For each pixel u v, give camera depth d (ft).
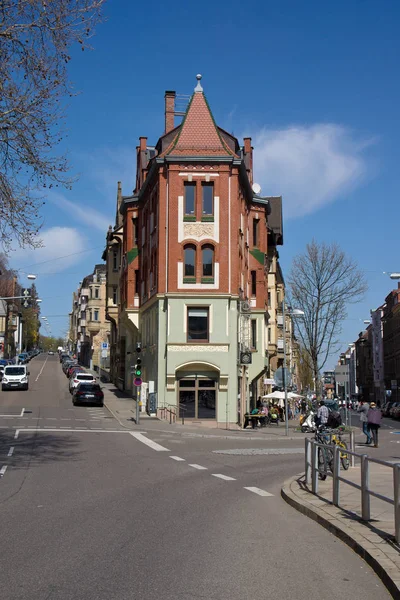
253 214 150.61
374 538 26.58
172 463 61.52
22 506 36.55
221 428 115.96
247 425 121.60
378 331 399.03
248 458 68.69
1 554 25.29
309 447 43.16
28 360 385.29
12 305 392.88
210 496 41.45
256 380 155.84
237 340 122.62
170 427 109.29
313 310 127.24
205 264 122.62
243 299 132.36
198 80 129.59
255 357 145.59
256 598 20.13
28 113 48.75
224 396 119.96
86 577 22.11
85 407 147.43
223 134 141.79
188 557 25.08
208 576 22.47
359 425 164.86
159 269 123.24
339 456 35.24
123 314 165.07
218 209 122.52
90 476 50.34
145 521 32.37
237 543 27.63
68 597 19.92
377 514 30.50
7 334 356.79
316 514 32.76
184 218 122.11
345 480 33.68
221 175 123.03
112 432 98.89
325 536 29.12
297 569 23.53
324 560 24.82
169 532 29.73
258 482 49.55
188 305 121.19
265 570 23.34
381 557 23.45
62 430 98.63
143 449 75.36
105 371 260.01
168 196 122.83
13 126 48.93
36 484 45.55
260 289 148.87
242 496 41.68
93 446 76.84
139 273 153.89
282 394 143.23
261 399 145.59
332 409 80.48
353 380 561.84
